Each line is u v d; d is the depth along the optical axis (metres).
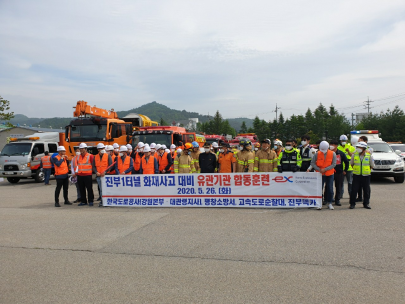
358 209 8.35
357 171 8.34
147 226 7.12
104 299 3.87
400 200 9.52
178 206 9.36
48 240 6.25
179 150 11.92
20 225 7.48
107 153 10.12
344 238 5.86
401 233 6.10
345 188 12.66
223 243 5.79
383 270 4.46
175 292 3.99
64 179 10.21
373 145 15.29
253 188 8.88
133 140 15.98
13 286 4.30
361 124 56.28
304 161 9.33
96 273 4.64
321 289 3.96
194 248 5.57
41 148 18.59
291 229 6.53
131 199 9.68
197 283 4.22
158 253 5.39
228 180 9.02
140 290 4.07
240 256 5.14
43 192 13.86
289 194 8.67
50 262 5.12
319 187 8.45
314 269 4.55
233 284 4.16
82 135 16.53
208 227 6.89
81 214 8.62
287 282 4.17
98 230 6.88
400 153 18.00
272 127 70.12
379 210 8.16
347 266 4.62
